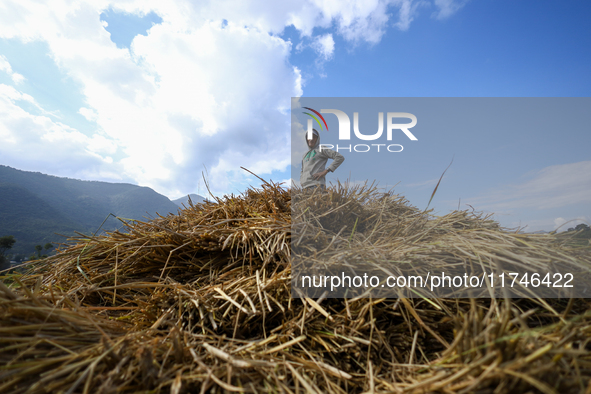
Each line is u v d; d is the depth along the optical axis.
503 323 0.82
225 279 1.61
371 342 1.12
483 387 0.74
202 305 1.35
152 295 1.49
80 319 1.14
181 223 2.36
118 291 1.76
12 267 1.97
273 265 1.62
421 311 1.20
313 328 1.21
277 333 1.23
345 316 1.21
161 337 1.23
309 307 1.28
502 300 1.25
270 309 1.21
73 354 0.94
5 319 0.97
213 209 2.39
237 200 2.50
